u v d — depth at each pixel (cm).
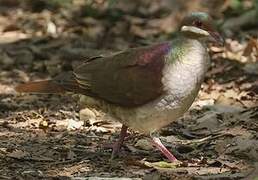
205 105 1413
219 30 1988
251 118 1303
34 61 1820
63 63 1772
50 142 1211
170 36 2014
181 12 2250
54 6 2339
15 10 2345
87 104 1128
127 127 1129
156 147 1170
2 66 1778
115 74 1074
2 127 1304
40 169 1082
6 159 1117
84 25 2130
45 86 1121
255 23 2012
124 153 1155
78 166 1092
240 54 1766
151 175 1028
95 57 1117
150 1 2333
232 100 1442
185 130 1276
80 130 1287
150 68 1057
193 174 1046
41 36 2030
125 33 2061
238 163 1092
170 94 1048
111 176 1047
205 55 1060
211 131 1265
